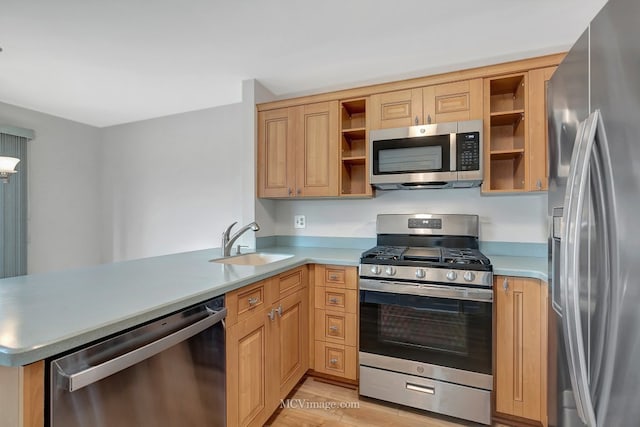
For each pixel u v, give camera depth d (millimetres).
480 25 1774
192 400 1166
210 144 3127
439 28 1806
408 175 2025
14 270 2998
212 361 1256
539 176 1792
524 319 1619
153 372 1018
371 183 2129
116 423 902
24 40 1905
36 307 965
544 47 2006
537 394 1589
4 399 722
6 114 2969
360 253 2283
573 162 914
